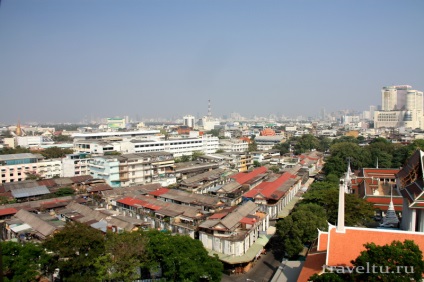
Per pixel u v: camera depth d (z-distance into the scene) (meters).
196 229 79.31
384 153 173.25
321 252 55.28
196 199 103.62
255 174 141.75
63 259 58.00
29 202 104.94
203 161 182.75
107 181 142.62
